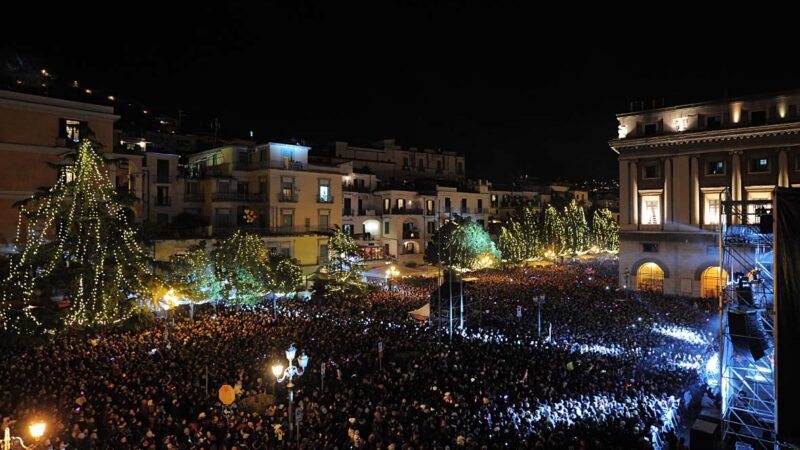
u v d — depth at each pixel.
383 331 31.44
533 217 81.56
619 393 21.92
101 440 17.14
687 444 19.89
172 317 33.38
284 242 55.06
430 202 78.00
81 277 30.27
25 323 27.78
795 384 13.30
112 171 42.09
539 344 29.42
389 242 73.38
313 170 59.09
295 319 34.34
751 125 46.25
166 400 20.03
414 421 18.33
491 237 79.06
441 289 36.53
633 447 17.31
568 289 48.88
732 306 18.92
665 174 51.09
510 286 50.81
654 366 26.20
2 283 29.52
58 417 17.89
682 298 46.78
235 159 57.22
